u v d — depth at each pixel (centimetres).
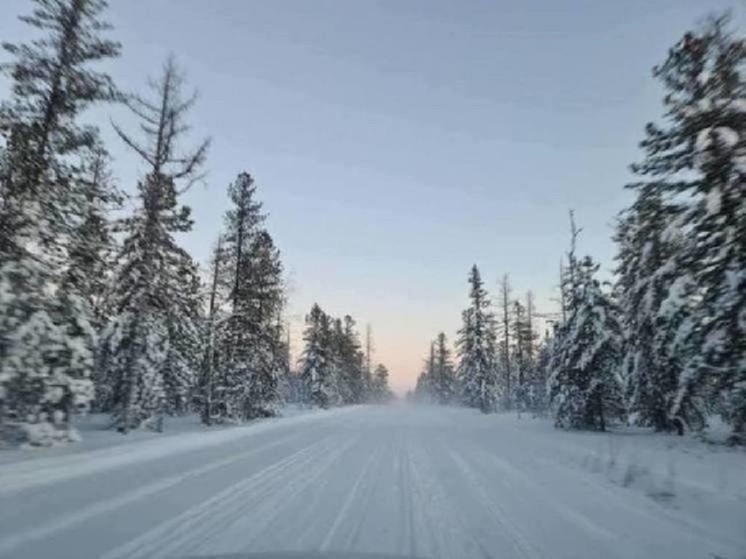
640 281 2598
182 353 3127
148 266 2439
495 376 7362
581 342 3075
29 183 1797
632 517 959
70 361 1772
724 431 2597
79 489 1063
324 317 7431
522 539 811
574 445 2175
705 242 1464
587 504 1064
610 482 1323
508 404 7650
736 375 1452
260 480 1243
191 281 3444
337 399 8219
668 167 1579
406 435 2580
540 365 6197
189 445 1931
